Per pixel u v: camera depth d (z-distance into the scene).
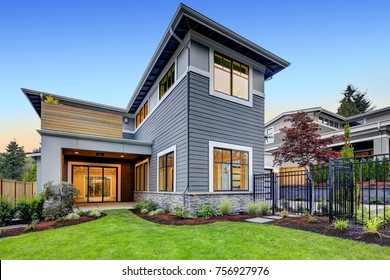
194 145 7.91
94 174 13.89
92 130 11.31
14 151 32.50
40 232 5.80
